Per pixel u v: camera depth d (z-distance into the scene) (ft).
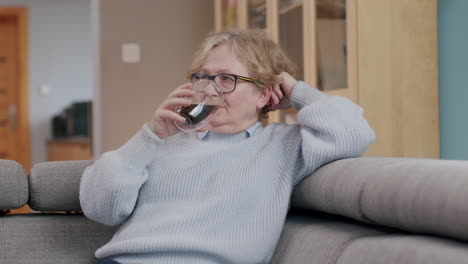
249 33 4.43
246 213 3.84
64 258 4.14
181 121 3.66
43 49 22.99
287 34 9.23
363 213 3.17
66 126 22.29
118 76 13.34
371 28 7.41
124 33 13.38
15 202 4.18
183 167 3.95
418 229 2.77
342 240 3.20
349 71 7.59
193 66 4.35
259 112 4.62
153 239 3.67
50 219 4.29
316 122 4.03
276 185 3.98
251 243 3.76
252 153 4.09
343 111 4.11
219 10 12.00
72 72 23.34
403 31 7.42
